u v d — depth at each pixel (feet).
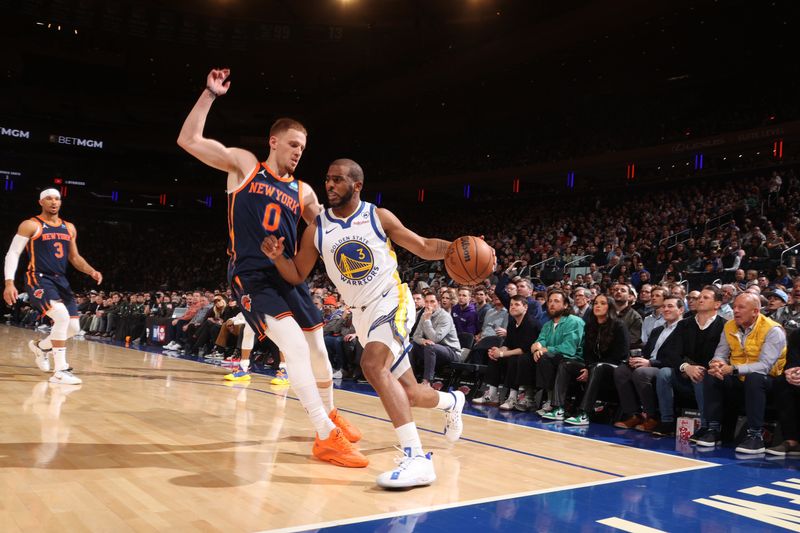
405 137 95.66
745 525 8.09
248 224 10.89
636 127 74.74
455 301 25.58
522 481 9.93
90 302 53.06
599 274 42.91
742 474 11.27
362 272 9.82
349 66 90.33
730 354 15.05
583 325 18.16
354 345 25.04
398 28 80.69
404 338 10.12
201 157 10.63
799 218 44.88
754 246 40.19
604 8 62.08
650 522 8.08
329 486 9.03
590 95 77.30
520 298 19.53
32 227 18.26
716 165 63.62
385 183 90.17
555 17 66.49
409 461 9.21
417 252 10.43
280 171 11.27
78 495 8.00
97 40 85.05
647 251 49.52
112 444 11.02
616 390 17.66
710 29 63.41
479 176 80.59
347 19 80.53
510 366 19.17
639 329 18.86
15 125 92.27
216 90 10.50
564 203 75.61
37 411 13.92
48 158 96.94
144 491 8.31
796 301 22.20
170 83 95.09
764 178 55.42
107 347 36.35
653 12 61.26
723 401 15.01
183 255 102.06
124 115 98.27
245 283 10.78
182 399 17.07
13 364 23.49
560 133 82.28
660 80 72.13
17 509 7.33
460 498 8.79
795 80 63.57
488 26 76.13
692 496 9.49
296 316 11.25
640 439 14.78
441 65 78.95
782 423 13.74
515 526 7.68
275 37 85.40
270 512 7.68
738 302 14.61
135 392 17.94
